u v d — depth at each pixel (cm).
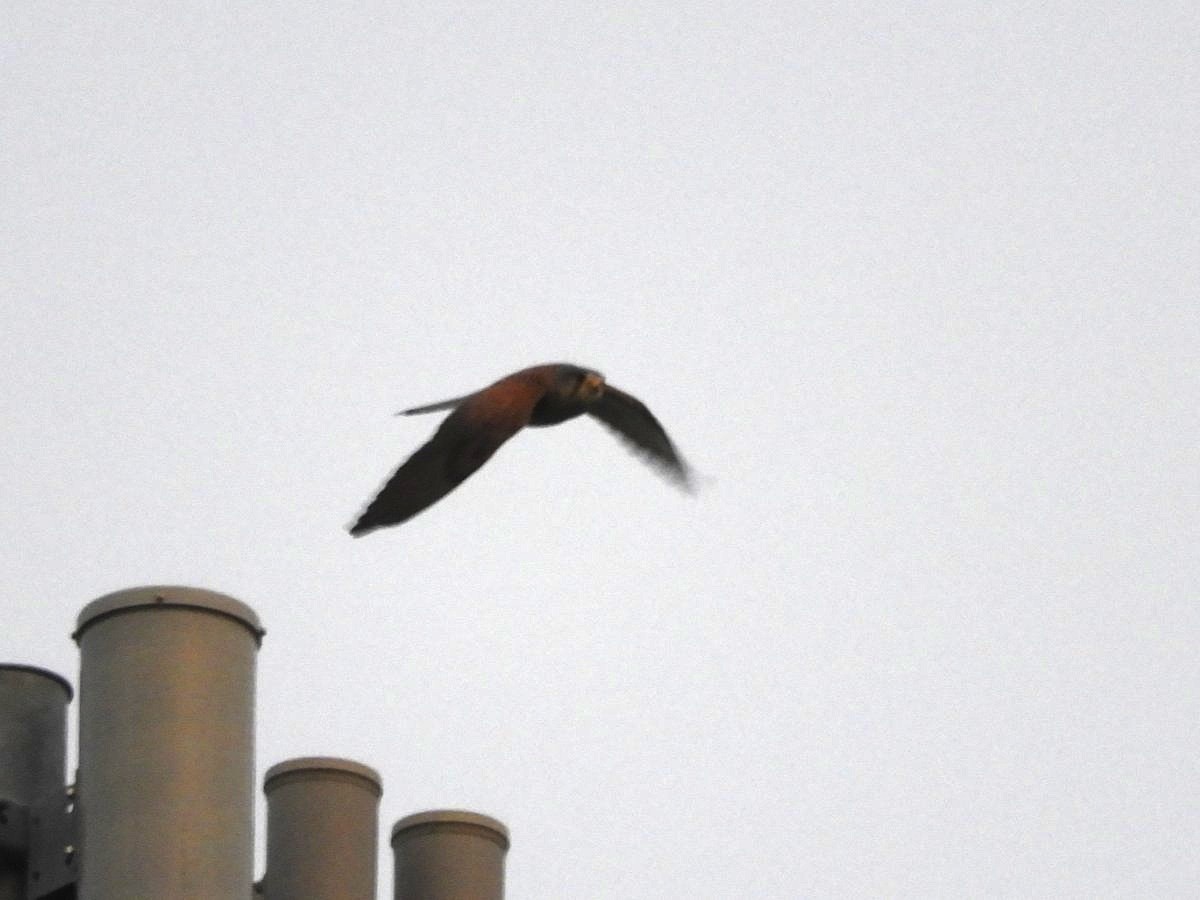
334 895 1817
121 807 1588
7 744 1717
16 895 1631
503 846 2056
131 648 1639
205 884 1568
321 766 1869
